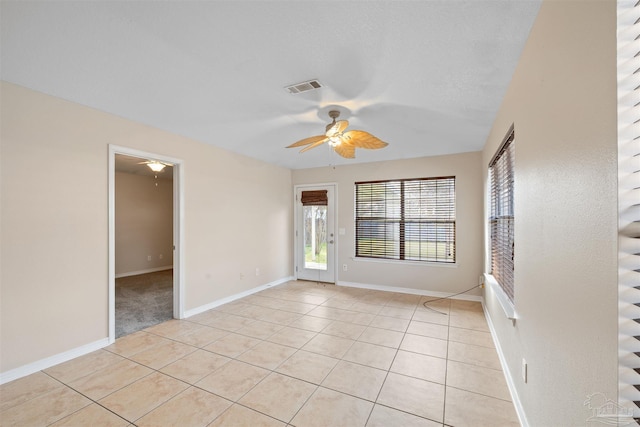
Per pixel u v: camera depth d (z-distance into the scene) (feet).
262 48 5.85
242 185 14.96
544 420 4.50
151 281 19.17
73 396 6.64
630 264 2.51
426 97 7.97
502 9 4.71
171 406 6.31
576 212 3.42
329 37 5.49
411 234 15.69
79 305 8.53
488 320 11.03
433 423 5.77
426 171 15.16
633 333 2.50
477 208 14.05
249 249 15.37
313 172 18.37
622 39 2.50
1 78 7.04
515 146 6.46
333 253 17.78
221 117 9.64
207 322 11.32
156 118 9.77
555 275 4.07
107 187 9.23
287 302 13.93
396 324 11.05
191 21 5.05
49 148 7.96
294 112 9.19
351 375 7.51
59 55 6.11
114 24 5.14
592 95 3.02
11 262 7.25
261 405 6.34
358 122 10.01
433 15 4.87
